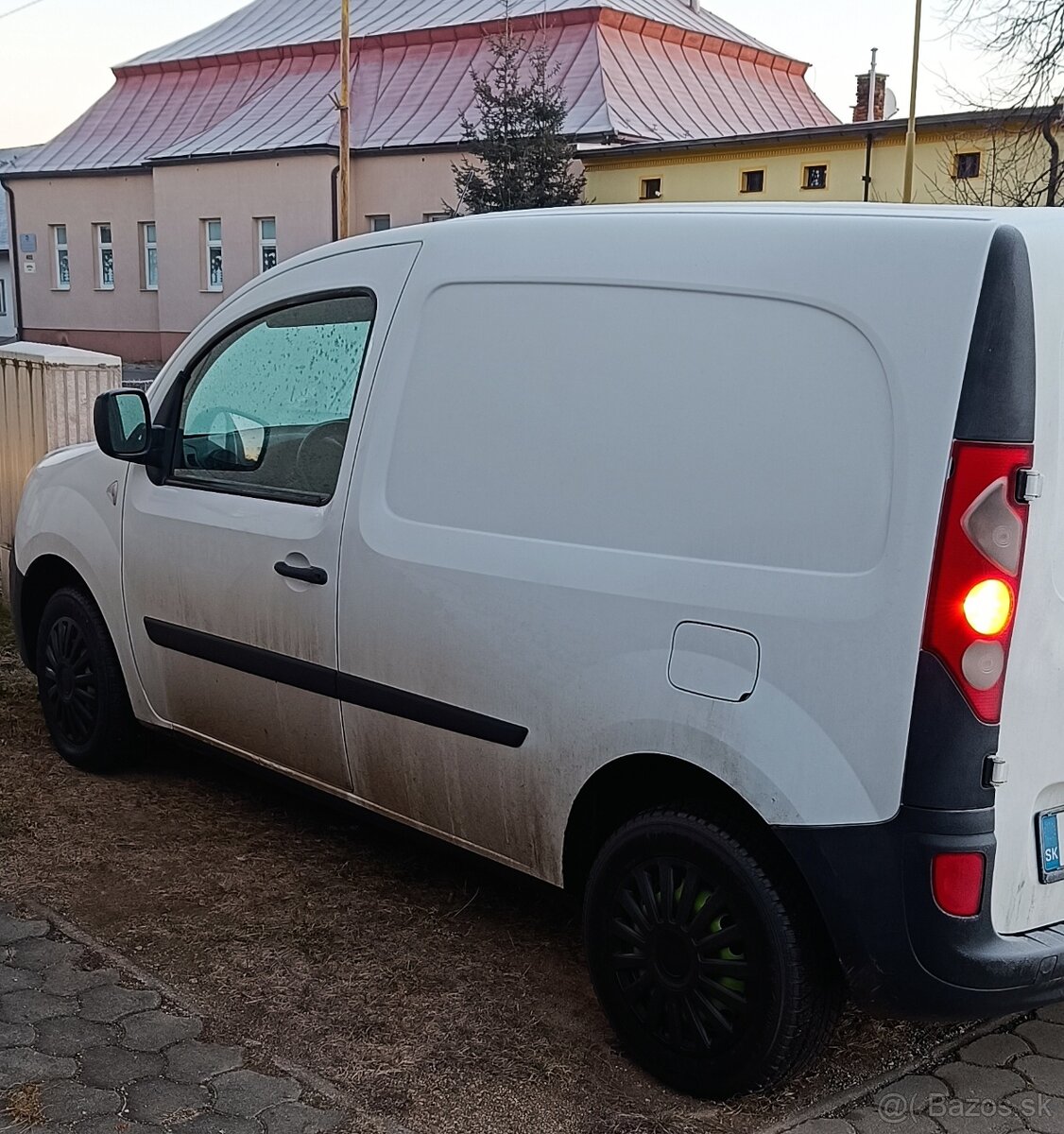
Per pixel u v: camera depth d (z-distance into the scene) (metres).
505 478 3.26
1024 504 2.51
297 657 3.81
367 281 3.75
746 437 2.80
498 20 38.22
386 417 3.57
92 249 42.56
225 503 4.09
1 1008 3.19
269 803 4.69
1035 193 21.48
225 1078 2.92
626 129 33.72
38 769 4.95
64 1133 2.70
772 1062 2.80
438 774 3.46
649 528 2.95
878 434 2.60
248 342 4.14
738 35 46.22
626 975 3.06
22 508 5.12
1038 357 2.52
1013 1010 2.63
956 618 2.48
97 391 7.39
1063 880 2.71
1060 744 2.66
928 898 2.53
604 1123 2.82
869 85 43.28
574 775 3.09
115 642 4.62
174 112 43.25
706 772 2.84
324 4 45.28
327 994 3.34
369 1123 2.79
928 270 2.57
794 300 2.75
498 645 3.22
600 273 3.11
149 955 3.52
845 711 2.60
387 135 36.22
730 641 2.77
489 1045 3.12
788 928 2.75
